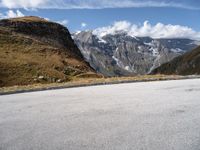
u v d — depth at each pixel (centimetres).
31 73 6838
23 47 8881
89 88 2688
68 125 1160
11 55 7794
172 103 1659
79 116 1334
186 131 1039
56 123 1202
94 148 862
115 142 919
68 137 986
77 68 8544
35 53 8581
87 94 2189
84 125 1155
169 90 2312
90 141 934
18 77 6469
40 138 980
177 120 1220
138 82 3198
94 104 1678
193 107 1522
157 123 1170
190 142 905
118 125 1146
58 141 941
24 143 928
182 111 1415
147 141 923
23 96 2206
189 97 1894
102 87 2739
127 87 2645
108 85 2961
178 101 1731
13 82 6216
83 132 1048
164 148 850
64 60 8738
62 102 1797
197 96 1936
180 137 963
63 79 6888
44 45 9725
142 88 2519
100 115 1347
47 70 7219
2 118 1341
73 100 1869
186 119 1237
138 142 914
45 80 6669
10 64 6981
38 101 1878
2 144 924
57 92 2425
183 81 3141
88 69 8988
